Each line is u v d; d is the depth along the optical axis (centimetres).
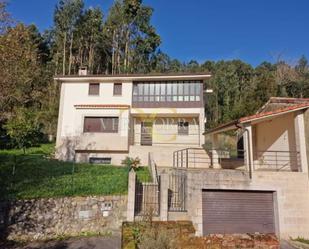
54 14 4247
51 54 4397
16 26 1301
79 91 2323
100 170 1642
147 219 847
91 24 4328
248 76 6009
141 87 2325
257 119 1218
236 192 1151
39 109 3180
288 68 4372
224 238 429
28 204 1076
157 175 1293
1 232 1022
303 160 1188
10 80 1252
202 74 2233
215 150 1736
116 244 976
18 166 1596
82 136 2161
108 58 4572
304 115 1228
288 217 1120
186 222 737
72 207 1112
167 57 5728
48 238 1042
